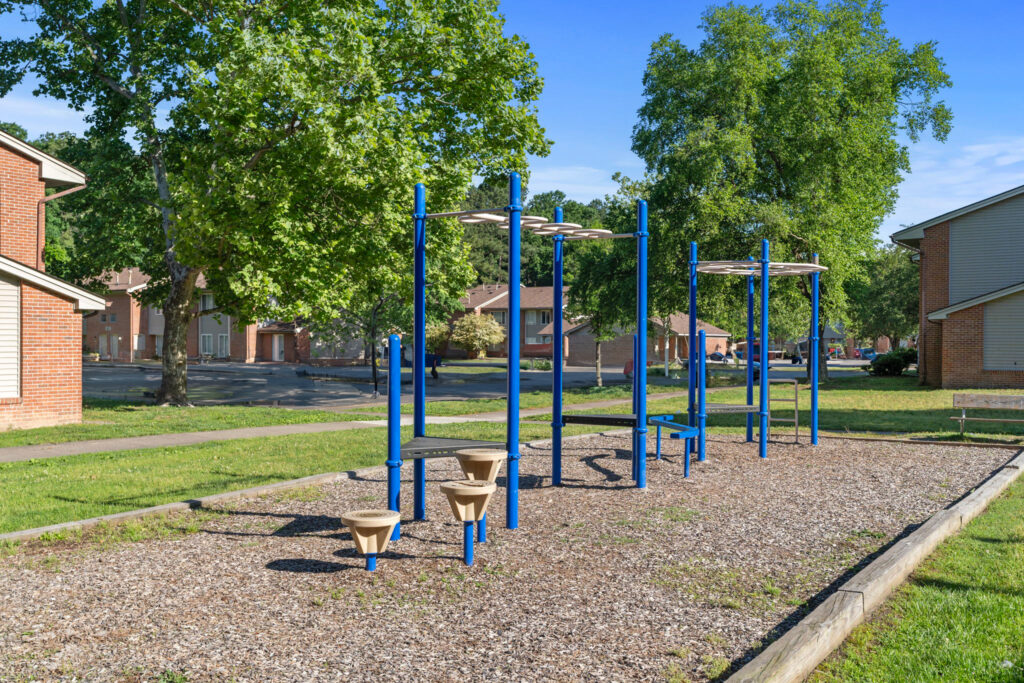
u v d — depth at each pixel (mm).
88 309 20172
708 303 35344
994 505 9039
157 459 13547
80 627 5320
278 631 5203
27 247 24547
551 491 10000
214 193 20688
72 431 17906
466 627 5242
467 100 23812
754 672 4066
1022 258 31250
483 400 28484
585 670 4508
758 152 35594
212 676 4473
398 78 23156
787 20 36719
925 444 14641
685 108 35719
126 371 51094
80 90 25797
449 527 8133
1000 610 5383
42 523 8508
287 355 67188
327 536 7805
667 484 10469
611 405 25703
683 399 28297
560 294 10625
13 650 4910
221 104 19984
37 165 24719
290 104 20016
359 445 15273
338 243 21953
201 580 6379
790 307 40781
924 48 39031
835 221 33531
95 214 28656
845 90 35781
